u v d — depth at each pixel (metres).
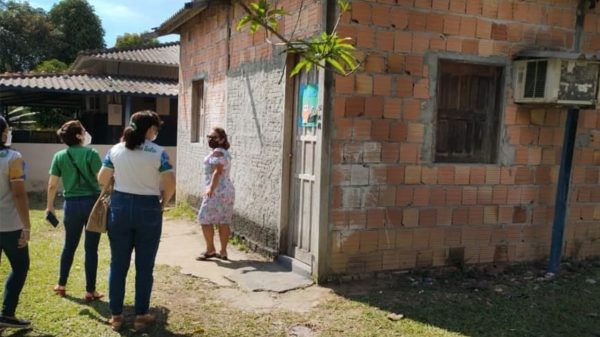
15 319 4.18
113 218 4.21
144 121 4.23
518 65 6.16
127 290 5.29
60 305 4.81
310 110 5.96
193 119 10.58
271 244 6.82
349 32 5.46
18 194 4.03
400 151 5.82
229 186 6.68
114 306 4.29
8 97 15.66
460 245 6.21
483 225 6.30
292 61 6.46
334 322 4.64
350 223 5.68
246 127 7.76
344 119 5.55
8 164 3.98
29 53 31.77
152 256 4.34
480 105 6.30
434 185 6.01
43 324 4.37
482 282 5.89
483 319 4.77
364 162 5.68
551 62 5.74
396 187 5.84
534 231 6.59
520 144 6.40
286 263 6.35
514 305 5.16
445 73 6.09
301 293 5.38
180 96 11.45
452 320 4.73
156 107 15.73
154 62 16.50
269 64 6.98
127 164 4.19
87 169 4.81
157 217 4.32
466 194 6.18
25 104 17.05
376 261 5.83
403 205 5.89
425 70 5.84
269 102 6.98
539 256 6.66
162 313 4.77
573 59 5.62
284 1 6.52
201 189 9.79
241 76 7.98
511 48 6.22
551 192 6.63
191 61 10.64
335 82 5.47
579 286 5.83
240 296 5.29
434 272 6.09
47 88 13.30
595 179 6.86
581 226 6.85
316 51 2.86
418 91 5.83
